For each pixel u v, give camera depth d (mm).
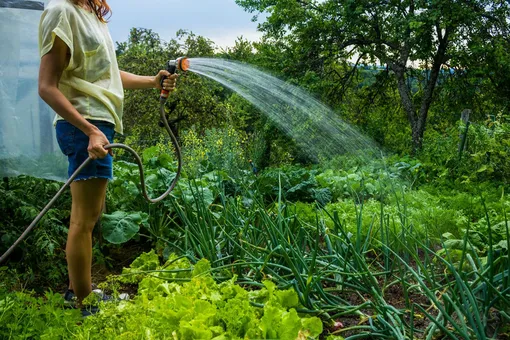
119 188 4688
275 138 16969
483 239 3691
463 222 4102
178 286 2912
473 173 7793
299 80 19078
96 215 3084
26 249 3719
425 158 9969
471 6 17750
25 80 3717
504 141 7871
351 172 8469
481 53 17891
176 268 3354
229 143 9391
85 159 2953
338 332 2674
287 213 3668
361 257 3199
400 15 18828
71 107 2793
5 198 3744
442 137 11617
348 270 3037
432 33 18562
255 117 19656
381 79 21406
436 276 3178
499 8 17859
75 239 3053
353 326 2637
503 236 3666
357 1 19219
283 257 3068
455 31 18516
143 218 4285
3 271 3521
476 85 18984
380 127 20016
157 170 4926
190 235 3455
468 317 2291
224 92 21297
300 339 2318
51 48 2764
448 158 8711
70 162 2994
